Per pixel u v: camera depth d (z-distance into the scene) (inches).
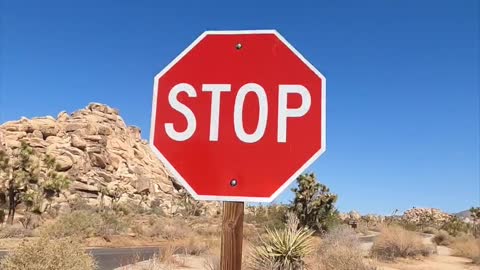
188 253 693.9
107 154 3004.4
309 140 85.1
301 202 1161.4
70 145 2780.5
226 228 86.2
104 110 3550.7
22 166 1489.9
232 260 85.1
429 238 1631.4
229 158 87.4
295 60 89.1
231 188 86.1
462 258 932.6
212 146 88.4
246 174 86.2
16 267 325.4
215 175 87.1
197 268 544.1
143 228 1317.7
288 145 85.7
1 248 670.5
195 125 89.8
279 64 89.7
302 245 468.4
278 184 84.7
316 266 516.4
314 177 1189.7
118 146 3257.9
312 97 86.8
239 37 92.4
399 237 869.8
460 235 1588.3
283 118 87.0
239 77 90.6
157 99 92.4
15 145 2486.5
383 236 876.6
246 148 87.1
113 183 2815.0
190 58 93.3
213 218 2271.2
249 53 91.4
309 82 87.5
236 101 89.5
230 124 88.7
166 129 90.7
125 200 2731.3
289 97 87.7
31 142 2571.4
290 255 458.3
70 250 354.9
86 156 2783.0
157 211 2593.5
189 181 87.7
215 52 92.7
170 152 89.5
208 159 87.9
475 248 944.3
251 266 446.6
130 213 2158.0
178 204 3102.9
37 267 327.0
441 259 889.5
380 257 800.9
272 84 88.9
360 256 574.6
